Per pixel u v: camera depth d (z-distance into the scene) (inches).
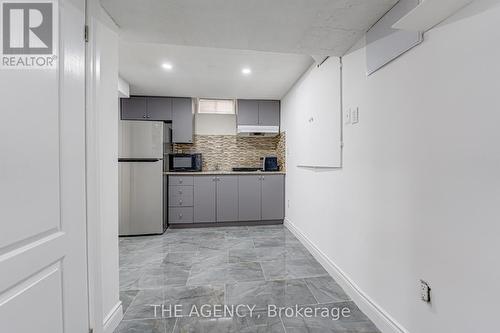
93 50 49.3
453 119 40.0
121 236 132.4
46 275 36.6
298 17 58.9
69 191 41.7
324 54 78.7
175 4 53.9
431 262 44.6
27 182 32.8
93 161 49.0
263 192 155.9
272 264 96.0
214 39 70.4
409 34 48.7
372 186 62.4
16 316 31.4
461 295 38.9
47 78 36.7
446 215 41.5
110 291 58.4
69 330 42.0
